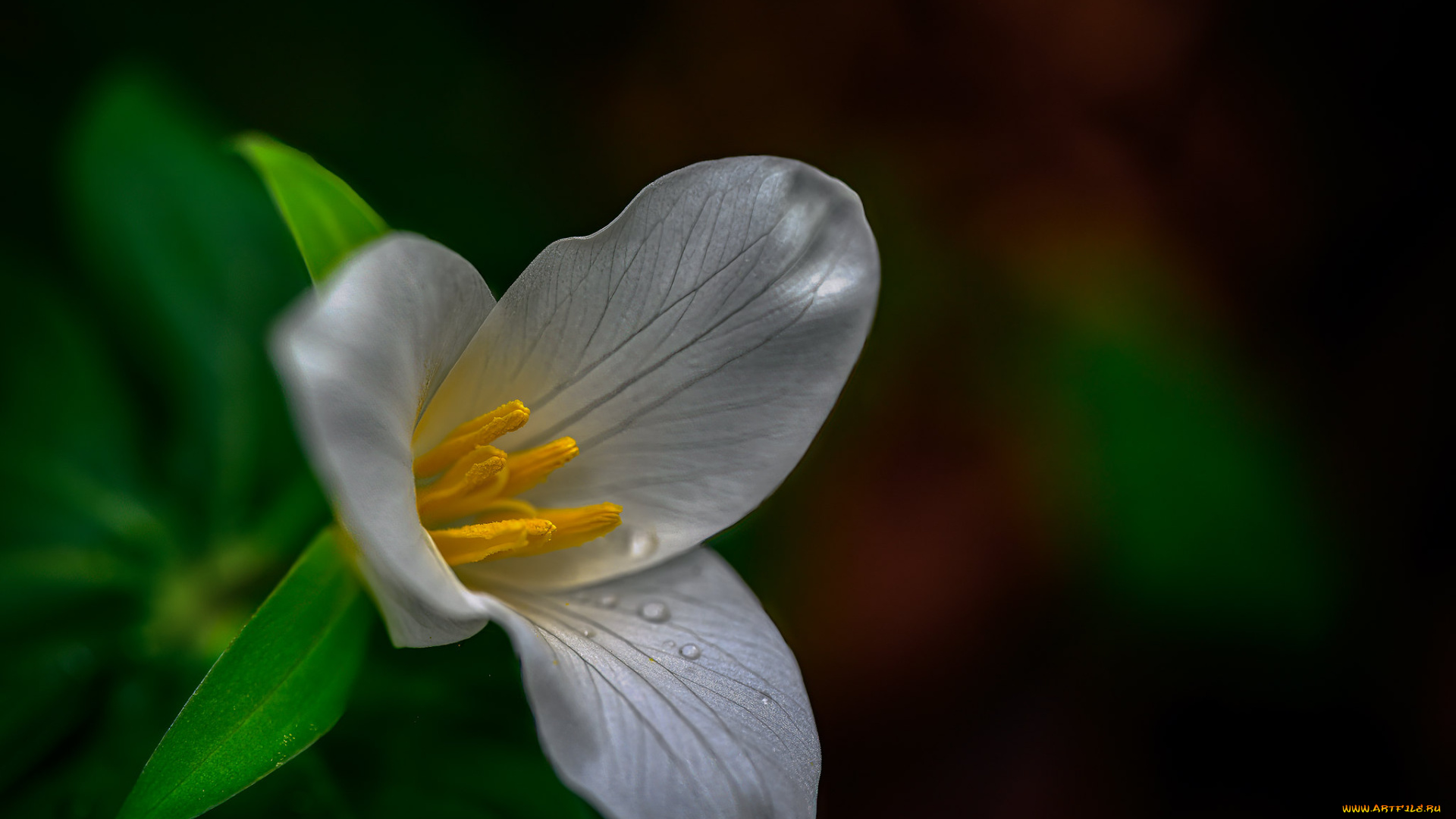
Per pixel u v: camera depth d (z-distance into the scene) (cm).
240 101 44
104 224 41
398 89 45
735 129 50
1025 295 48
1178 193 51
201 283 41
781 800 35
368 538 34
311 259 35
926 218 50
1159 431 45
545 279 36
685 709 36
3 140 43
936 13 52
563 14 48
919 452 47
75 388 41
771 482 37
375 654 39
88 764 39
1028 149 51
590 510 37
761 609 37
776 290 36
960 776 45
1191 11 52
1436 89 52
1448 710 46
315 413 34
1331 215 52
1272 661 45
